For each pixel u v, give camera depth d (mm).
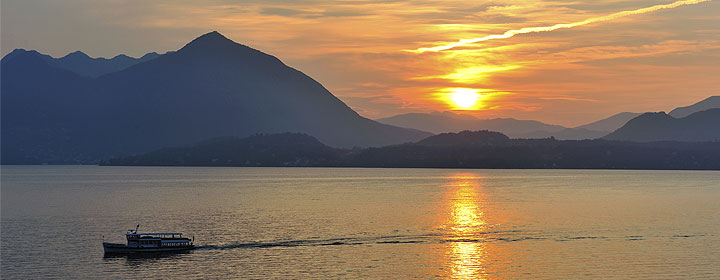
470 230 173500
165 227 179375
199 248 145750
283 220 195000
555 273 124000
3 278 119688
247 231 170375
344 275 122062
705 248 147000
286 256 137375
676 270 125750
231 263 130625
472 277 121562
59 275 121750
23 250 143750
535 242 154875
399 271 125312
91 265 129000
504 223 189000
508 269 127062
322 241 154750
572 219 199250
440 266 129250
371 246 148875
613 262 132375
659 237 162500
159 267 127375
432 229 175125
